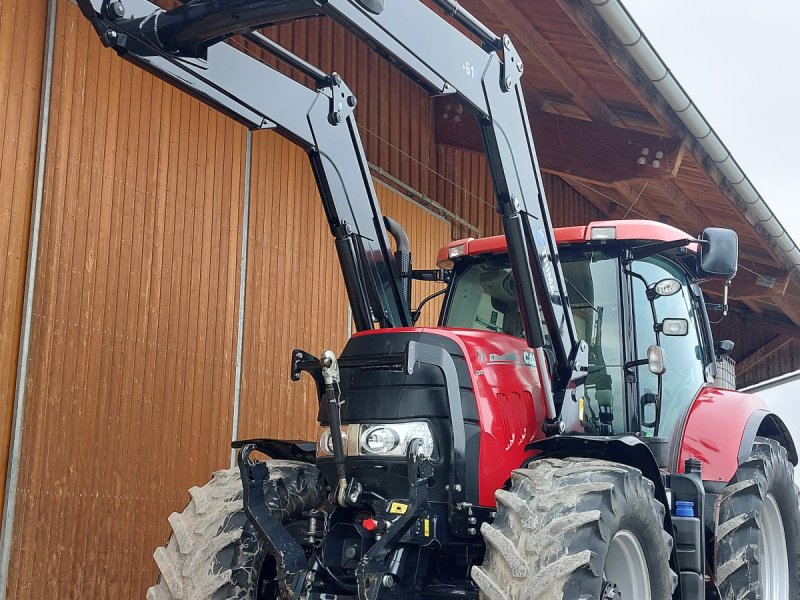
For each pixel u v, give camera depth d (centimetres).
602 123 898
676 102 763
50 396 591
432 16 382
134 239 661
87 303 621
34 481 577
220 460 726
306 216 838
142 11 372
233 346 746
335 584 368
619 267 462
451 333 396
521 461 393
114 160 648
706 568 459
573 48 778
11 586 558
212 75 396
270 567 407
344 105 450
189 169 713
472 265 498
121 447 641
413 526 360
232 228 752
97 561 617
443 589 370
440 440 372
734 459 468
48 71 601
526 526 336
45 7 606
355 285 440
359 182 451
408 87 976
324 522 397
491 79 409
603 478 354
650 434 457
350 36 894
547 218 428
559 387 414
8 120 576
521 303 405
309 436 826
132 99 665
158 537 666
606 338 454
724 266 461
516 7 746
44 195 595
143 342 664
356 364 389
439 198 1019
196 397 707
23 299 579
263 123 417
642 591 371
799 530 512
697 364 503
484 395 387
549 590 321
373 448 374
